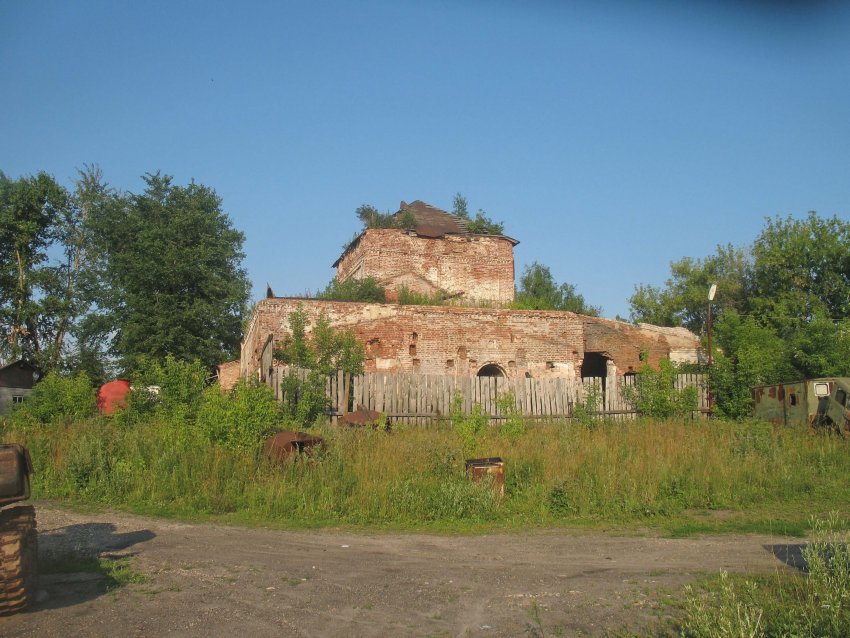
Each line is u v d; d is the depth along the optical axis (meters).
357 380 20.78
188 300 37.91
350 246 39.31
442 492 11.52
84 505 12.22
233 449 13.62
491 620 6.07
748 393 23.38
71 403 21.00
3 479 6.49
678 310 50.66
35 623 5.98
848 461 15.52
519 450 14.11
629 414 23.38
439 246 37.25
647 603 6.50
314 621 6.02
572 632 5.76
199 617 6.11
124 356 37.56
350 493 11.88
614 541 9.63
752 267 47.38
